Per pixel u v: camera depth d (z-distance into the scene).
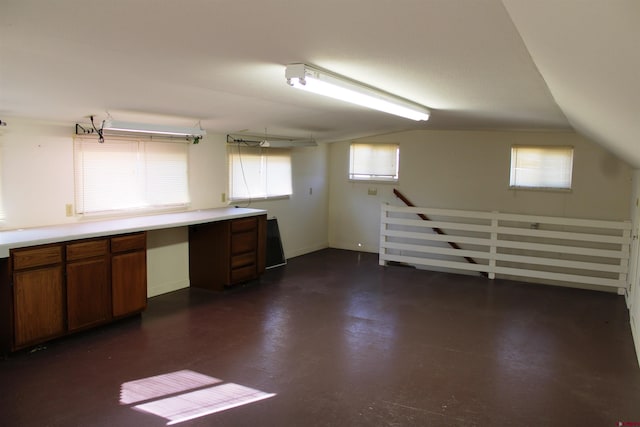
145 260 4.37
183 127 4.64
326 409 2.82
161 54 2.57
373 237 7.98
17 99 3.35
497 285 6.10
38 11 1.92
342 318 4.56
